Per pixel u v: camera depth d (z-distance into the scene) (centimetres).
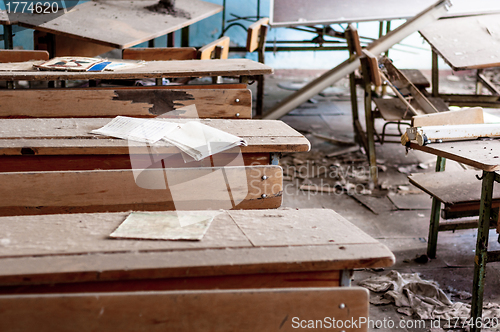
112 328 110
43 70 281
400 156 460
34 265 113
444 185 249
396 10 519
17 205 173
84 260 116
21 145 192
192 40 849
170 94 267
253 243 126
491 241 296
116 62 312
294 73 858
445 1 428
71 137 204
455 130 231
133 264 114
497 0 488
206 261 116
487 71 830
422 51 849
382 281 249
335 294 115
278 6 506
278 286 122
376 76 370
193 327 112
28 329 107
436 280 258
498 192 233
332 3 511
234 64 318
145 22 436
